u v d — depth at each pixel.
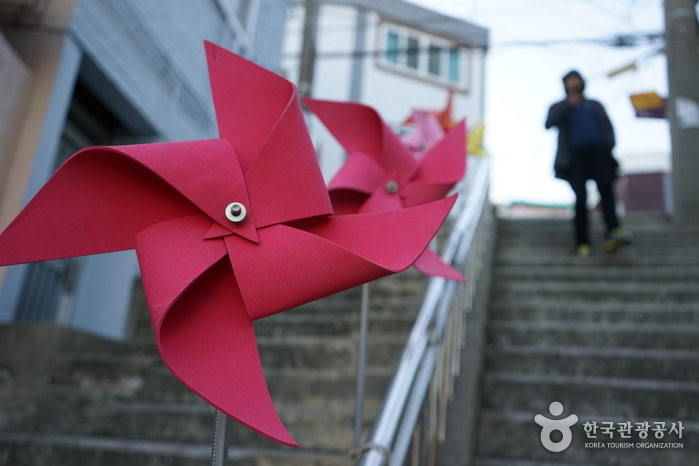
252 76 1.25
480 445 2.33
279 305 1.04
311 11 7.69
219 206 1.08
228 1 5.91
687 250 4.46
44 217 1.06
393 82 11.84
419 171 1.94
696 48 5.80
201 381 0.97
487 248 4.14
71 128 4.59
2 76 3.36
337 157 10.32
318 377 2.71
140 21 4.47
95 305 4.80
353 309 3.72
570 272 4.04
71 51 3.76
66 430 2.60
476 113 12.17
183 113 5.20
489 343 3.15
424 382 1.80
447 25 12.43
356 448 1.45
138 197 1.13
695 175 5.42
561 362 2.80
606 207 4.33
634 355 2.75
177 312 1.03
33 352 3.17
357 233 1.16
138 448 2.25
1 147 3.35
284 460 2.15
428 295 2.05
